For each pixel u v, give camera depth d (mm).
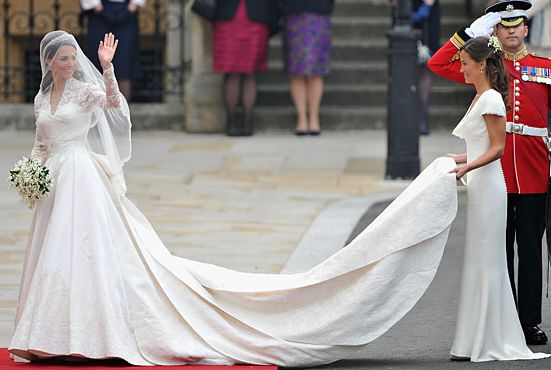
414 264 24859
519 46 26719
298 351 24750
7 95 63844
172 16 64188
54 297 24531
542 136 26594
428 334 28078
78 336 24359
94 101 25734
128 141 26344
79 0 65062
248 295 25297
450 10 67188
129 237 25359
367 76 64875
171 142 59312
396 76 50000
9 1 66375
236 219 42594
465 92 63594
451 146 56719
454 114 62312
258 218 42812
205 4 59938
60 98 25906
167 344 24594
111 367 24406
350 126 62875
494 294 25125
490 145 25109
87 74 26125
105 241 24953
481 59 25359
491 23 26641
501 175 25344
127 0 59531
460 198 43844
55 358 25000
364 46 65938
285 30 60031
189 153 56188
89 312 24531
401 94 49969
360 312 24734
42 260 24812
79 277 24609
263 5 59625
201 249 37344
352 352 24922
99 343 24484
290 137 60844
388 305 24828
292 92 60812
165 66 64188
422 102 60312
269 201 46156
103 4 59188
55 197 25406
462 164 25844
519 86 26547
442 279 33438
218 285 25375
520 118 26500
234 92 60562
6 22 64062
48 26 66438
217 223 41781
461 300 25359
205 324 25031
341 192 48156
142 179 49844
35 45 66500
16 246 37625
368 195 47281
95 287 24609
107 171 25859
